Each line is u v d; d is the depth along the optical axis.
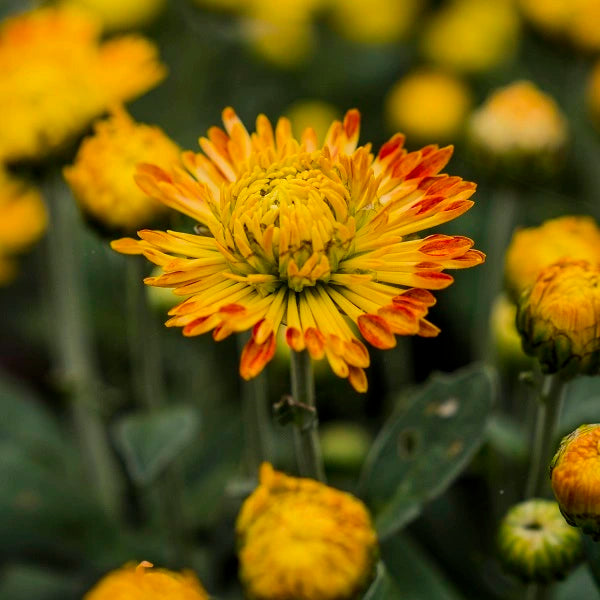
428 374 0.71
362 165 0.51
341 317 0.50
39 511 0.63
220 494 0.65
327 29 0.84
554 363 0.53
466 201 0.50
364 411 0.67
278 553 0.50
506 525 0.54
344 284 0.51
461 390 0.55
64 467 0.66
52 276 0.64
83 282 0.72
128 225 0.56
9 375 0.82
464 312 0.70
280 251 0.50
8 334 0.83
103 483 0.66
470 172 0.73
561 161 0.64
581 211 0.73
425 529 0.62
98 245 0.66
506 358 0.61
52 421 0.67
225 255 0.51
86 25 0.62
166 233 0.51
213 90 0.80
